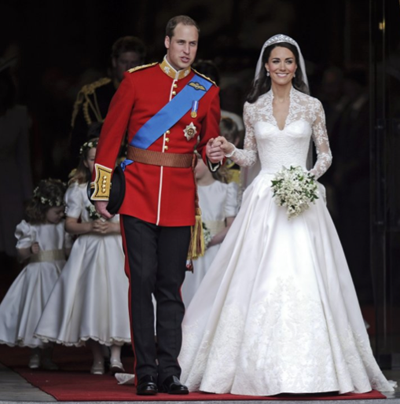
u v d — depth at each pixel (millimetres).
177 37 25047
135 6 42062
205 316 26516
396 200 34219
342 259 26906
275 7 42281
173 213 25172
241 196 28625
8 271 41344
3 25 41688
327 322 25297
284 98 27578
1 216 41500
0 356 37188
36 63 41875
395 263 34062
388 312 34000
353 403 24156
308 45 42125
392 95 34281
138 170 25062
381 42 34250
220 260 26719
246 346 25156
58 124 41875
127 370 32594
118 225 32188
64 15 41938
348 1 41938
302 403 23953
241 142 42156
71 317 31906
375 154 34531
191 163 25625
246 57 42375
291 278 25469
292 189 25703
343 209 41500
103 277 31797
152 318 25000
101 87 42000
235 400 24188
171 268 25328
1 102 41594
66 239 35250
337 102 41844
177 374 25234
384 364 33844
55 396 24547
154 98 25125
